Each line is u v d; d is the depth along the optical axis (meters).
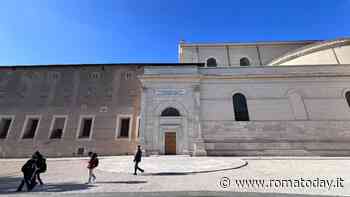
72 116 26.94
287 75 24.56
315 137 21.61
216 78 25.09
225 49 34.81
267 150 21.19
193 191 7.67
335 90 23.66
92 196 7.51
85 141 25.30
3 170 15.16
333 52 26.75
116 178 10.80
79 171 13.63
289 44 34.50
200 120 22.91
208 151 21.47
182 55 34.22
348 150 20.64
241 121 22.83
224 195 7.36
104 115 27.00
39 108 27.45
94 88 28.81
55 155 24.52
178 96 23.95
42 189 8.45
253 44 34.78
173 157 19.42
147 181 9.88
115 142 25.23
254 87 24.58
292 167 13.36
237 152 21.30
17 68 29.88
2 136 26.38
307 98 23.55
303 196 6.96
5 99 28.05
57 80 29.33
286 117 22.81
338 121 22.22
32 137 26.23
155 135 22.31
